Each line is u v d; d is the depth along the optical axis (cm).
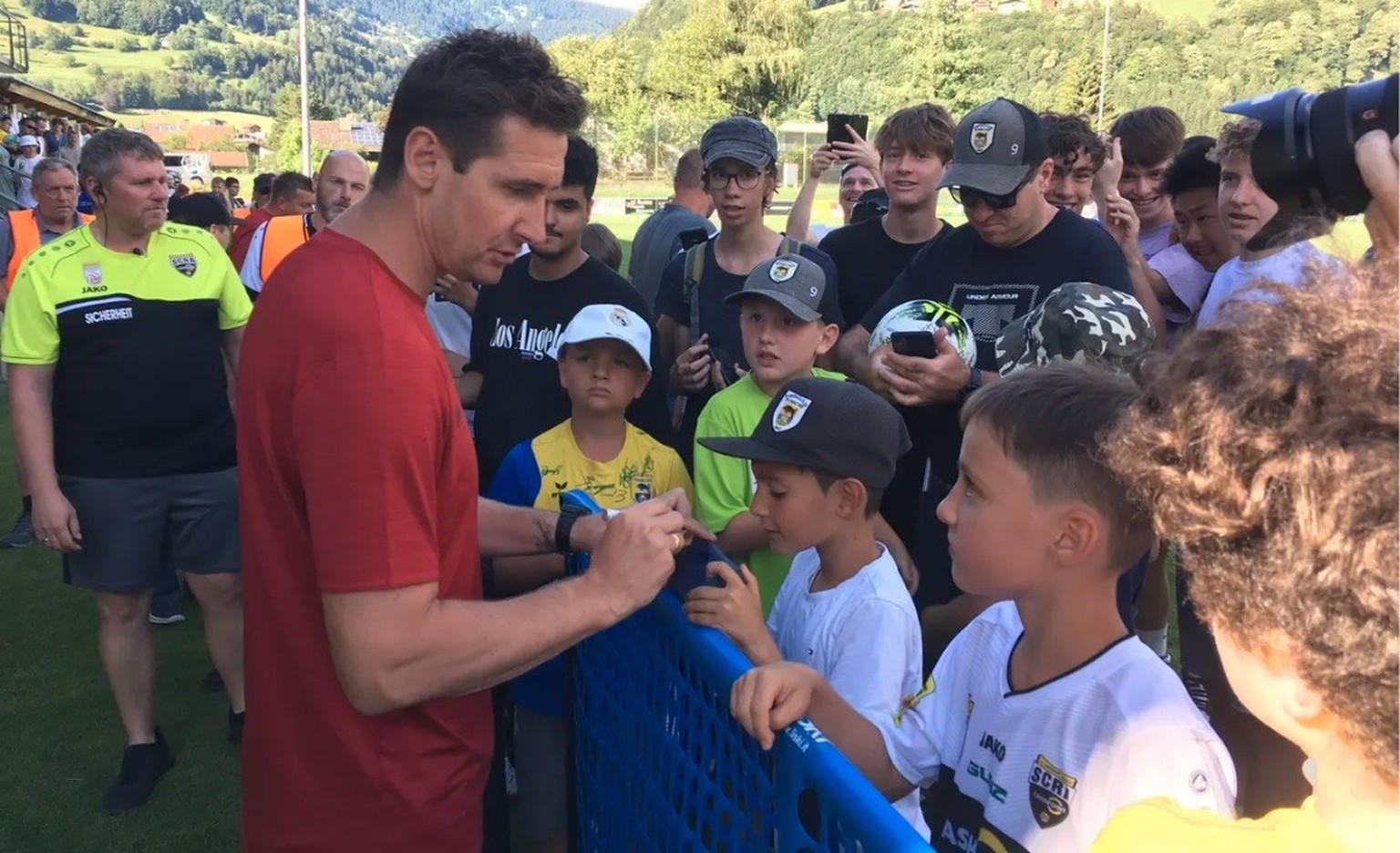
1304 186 109
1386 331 68
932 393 234
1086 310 197
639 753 163
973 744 132
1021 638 132
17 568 496
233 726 336
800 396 178
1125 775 112
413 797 143
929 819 153
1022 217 253
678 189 535
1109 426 105
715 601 140
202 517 312
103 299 290
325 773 142
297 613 138
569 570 208
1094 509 115
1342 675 63
